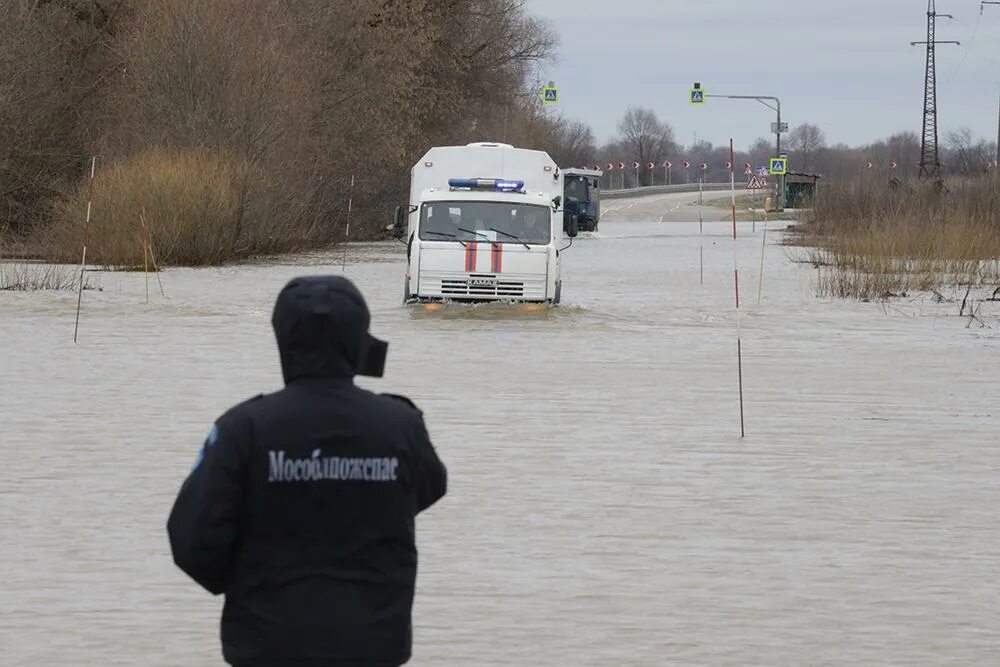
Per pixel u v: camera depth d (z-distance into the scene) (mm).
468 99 185000
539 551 24453
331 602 10930
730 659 18844
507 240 67875
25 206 130625
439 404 41000
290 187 130000
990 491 29688
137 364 49375
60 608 20906
